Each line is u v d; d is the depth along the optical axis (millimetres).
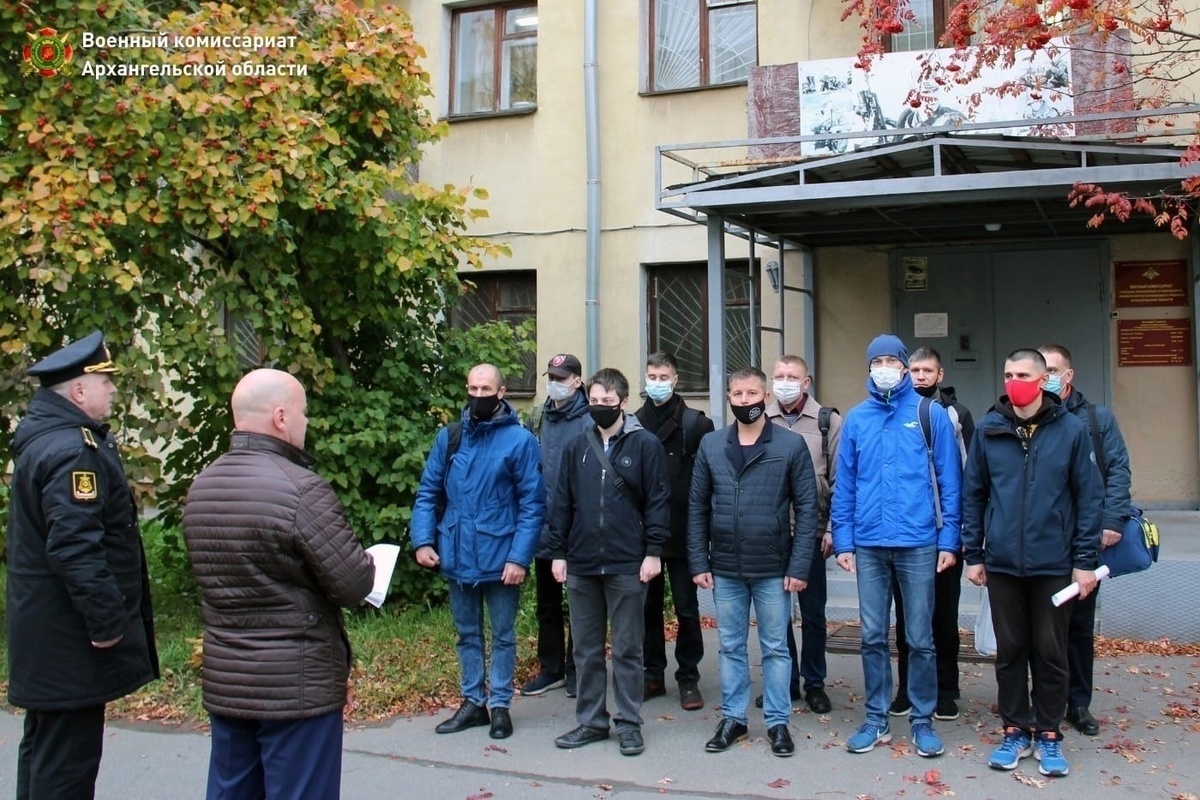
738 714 4934
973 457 4770
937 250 9328
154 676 3947
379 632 6547
